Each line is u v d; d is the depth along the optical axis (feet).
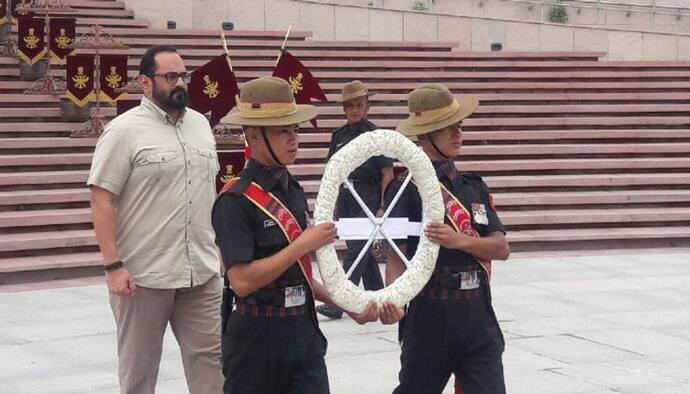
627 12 88.58
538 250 46.34
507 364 28.43
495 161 53.83
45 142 48.49
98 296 35.91
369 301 17.54
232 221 16.93
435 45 71.77
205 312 20.80
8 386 25.99
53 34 56.03
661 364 28.71
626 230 48.21
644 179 52.80
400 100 60.49
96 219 19.98
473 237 18.98
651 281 39.81
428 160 18.15
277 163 17.24
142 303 20.36
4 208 42.45
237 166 30.12
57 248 40.22
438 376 19.66
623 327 32.68
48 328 31.60
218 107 29.58
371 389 26.03
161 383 26.37
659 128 61.21
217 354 20.88
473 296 19.33
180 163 20.29
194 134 20.70
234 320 17.47
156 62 20.21
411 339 19.56
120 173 19.99
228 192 17.04
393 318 17.80
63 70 58.80
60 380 26.55
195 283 20.43
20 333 30.99
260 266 16.67
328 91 60.85
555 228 48.16
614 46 82.58
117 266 19.93
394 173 30.58
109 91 51.31
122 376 20.80
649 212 49.49
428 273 18.08
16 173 45.65
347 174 17.57
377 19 79.25
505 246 19.44
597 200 50.49
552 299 36.40
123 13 74.74
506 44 81.41
